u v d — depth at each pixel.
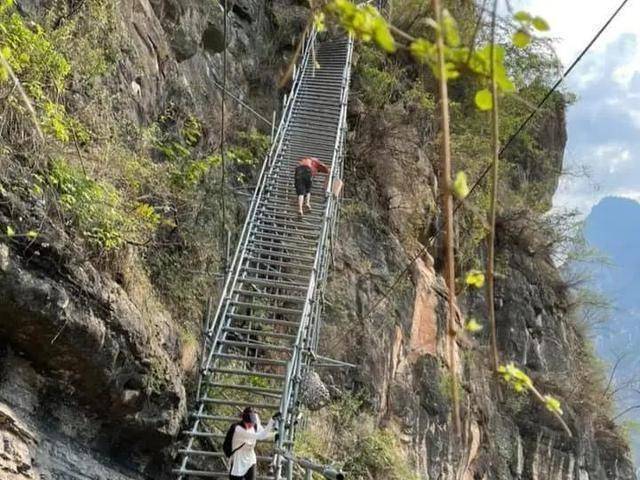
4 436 7.04
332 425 13.73
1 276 6.92
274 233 14.36
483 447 20.09
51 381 7.88
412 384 17.19
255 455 10.09
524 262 25.89
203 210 13.17
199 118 14.58
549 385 24.12
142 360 8.70
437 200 20.77
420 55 2.04
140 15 13.12
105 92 10.52
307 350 11.27
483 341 22.45
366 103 19.94
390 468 14.12
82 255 7.84
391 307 17.06
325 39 20.64
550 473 22.84
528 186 28.00
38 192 7.35
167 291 11.15
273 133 16.47
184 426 9.81
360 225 17.78
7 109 7.37
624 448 27.19
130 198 10.03
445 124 1.93
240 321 13.30
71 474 7.85
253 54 18.52
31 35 8.05
